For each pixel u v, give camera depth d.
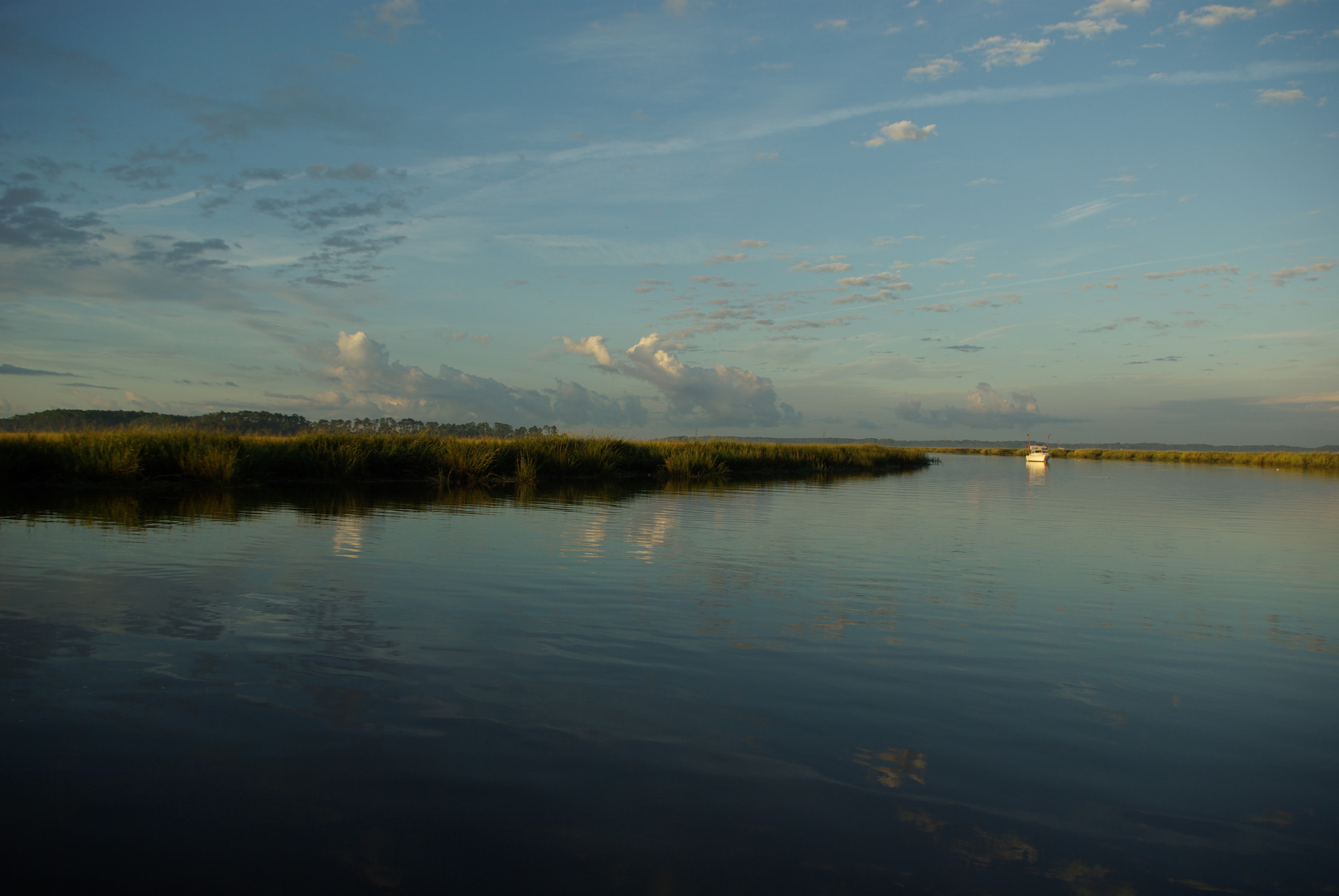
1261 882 2.79
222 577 7.41
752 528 12.55
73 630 5.49
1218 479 38.62
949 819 3.18
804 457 40.00
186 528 10.65
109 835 2.86
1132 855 2.95
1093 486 29.50
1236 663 5.50
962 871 2.79
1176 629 6.48
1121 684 4.97
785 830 3.05
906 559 9.76
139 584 7.04
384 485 20.00
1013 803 3.33
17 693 4.23
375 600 6.63
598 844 2.90
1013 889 2.69
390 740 3.75
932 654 5.52
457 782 3.35
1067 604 7.35
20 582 7.00
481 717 4.07
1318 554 11.20
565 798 3.24
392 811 3.10
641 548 9.98
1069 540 12.30
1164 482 34.09
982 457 95.88
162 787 3.23
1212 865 2.89
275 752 3.58
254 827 2.94
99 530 10.30
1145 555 10.83
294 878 2.64
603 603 6.76
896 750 3.84
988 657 5.47
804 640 5.76
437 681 4.61
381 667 4.85
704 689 4.62
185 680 4.51
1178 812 3.30
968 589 7.89
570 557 9.07
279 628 5.67
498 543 10.02
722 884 2.67
